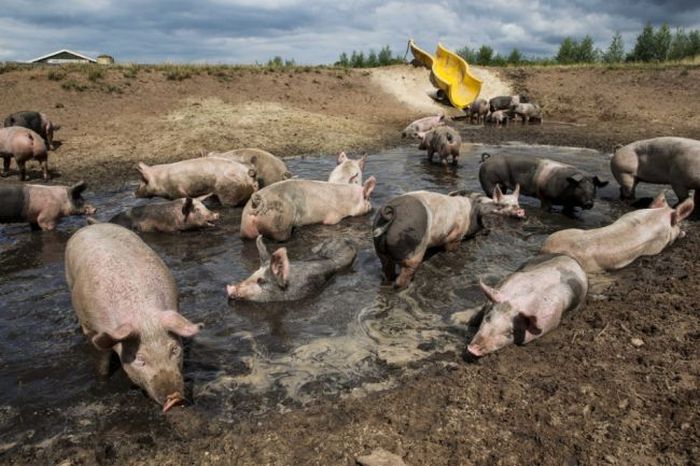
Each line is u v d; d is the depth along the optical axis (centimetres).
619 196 1089
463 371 488
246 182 1020
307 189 899
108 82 1919
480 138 1875
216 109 1880
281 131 1727
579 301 581
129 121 1688
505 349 524
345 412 434
